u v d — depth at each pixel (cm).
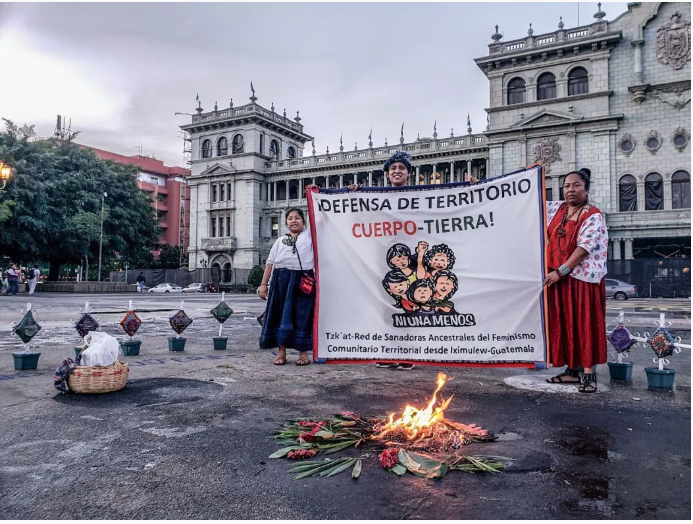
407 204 453
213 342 732
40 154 3675
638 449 285
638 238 3328
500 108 3744
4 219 3155
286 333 556
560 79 3584
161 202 7319
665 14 3306
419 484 237
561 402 395
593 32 3488
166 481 241
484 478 244
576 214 446
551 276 422
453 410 371
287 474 250
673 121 3266
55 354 654
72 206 3903
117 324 1135
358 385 461
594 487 233
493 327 427
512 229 431
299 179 5216
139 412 366
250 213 5188
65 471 254
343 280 459
